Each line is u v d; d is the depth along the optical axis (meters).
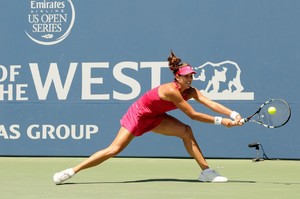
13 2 25.77
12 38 25.78
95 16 25.27
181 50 24.72
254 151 24.44
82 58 25.36
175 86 17.17
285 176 19.59
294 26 23.97
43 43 25.58
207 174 17.89
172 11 24.73
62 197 14.67
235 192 15.53
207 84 24.58
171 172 20.73
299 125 24.03
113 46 25.16
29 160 24.66
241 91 24.36
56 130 25.58
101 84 25.27
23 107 25.72
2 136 25.84
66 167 22.27
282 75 24.08
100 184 17.31
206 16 24.52
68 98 25.48
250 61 24.28
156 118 17.61
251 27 24.25
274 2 24.06
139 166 22.56
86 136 25.42
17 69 25.73
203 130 24.67
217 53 24.50
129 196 14.78
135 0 24.98
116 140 17.58
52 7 25.56
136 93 25.03
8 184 17.36
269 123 17.22
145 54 24.95
